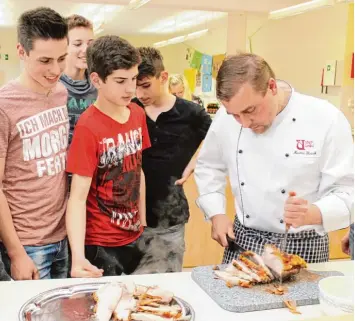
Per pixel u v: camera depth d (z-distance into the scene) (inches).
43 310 49.8
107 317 47.9
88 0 262.4
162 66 85.4
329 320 36.8
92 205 73.5
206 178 77.7
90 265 63.9
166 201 90.7
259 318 50.7
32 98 68.9
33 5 345.7
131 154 74.9
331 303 47.5
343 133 66.6
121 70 67.5
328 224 62.9
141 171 82.2
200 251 147.5
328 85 284.2
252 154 69.2
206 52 484.7
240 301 52.8
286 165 66.9
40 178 70.0
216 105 291.3
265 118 63.0
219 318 50.4
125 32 518.3
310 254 68.4
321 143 66.4
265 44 359.9
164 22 429.4
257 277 57.6
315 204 63.3
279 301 53.1
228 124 72.2
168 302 51.9
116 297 50.2
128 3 264.1
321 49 293.0
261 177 68.5
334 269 63.9
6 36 511.8
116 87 68.4
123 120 73.6
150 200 90.1
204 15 379.9
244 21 315.3
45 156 70.3
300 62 316.2
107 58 67.3
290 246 68.1
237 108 60.4
